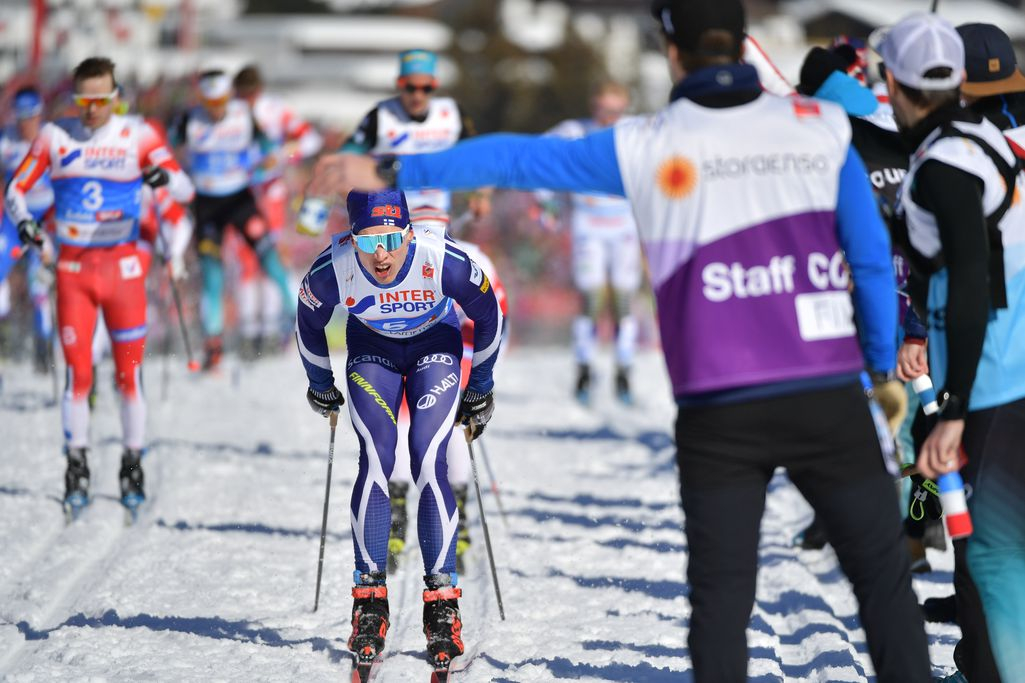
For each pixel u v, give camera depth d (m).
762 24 185.12
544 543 23.69
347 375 16.97
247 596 19.91
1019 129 15.34
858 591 12.02
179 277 27.92
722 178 11.70
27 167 24.20
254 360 49.19
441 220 24.11
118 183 24.41
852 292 12.30
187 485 27.53
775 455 11.79
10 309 47.78
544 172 11.89
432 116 25.59
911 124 12.90
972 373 12.12
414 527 24.45
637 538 24.19
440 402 16.64
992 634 12.96
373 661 15.91
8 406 37.41
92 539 22.92
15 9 96.25
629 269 43.00
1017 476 12.98
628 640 18.00
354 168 11.68
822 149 11.81
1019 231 12.94
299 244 65.81
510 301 77.88
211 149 43.78
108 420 34.88
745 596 11.88
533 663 16.97
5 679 15.61
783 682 16.08
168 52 99.19
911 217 12.68
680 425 12.06
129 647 17.22
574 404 43.38
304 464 30.31
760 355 11.61
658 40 12.62
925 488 15.91
